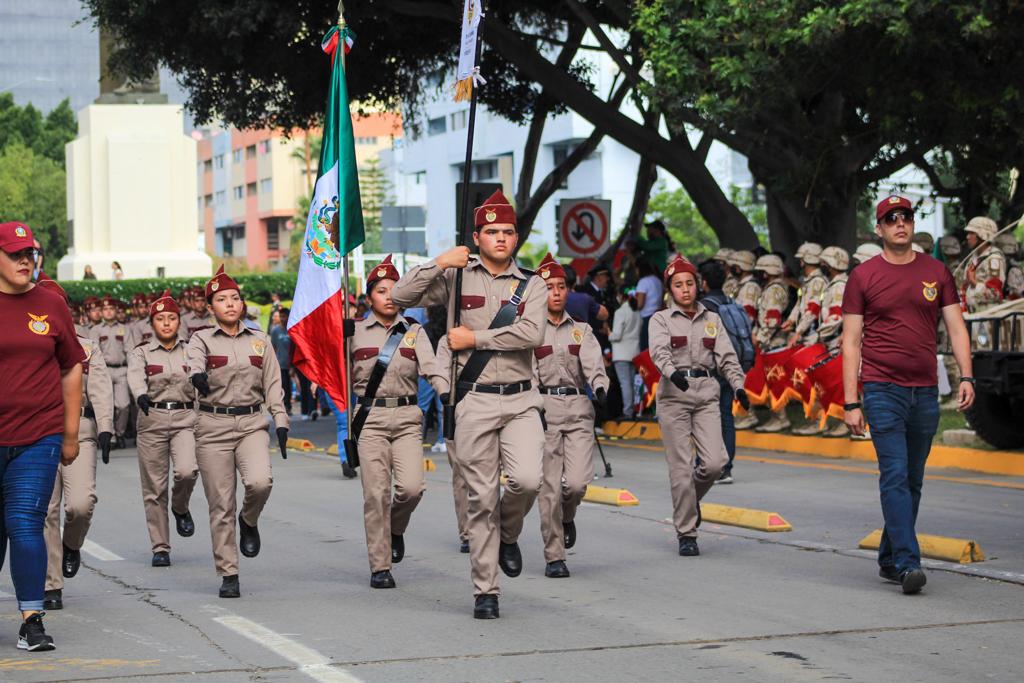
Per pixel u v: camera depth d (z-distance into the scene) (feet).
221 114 103.14
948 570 37.09
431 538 45.83
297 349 45.70
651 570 38.65
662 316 41.32
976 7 63.21
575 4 82.79
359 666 27.76
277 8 83.51
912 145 83.10
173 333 43.14
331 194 46.19
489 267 32.37
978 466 60.13
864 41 69.56
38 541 29.71
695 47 70.18
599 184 261.65
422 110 112.98
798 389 69.67
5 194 333.42
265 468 36.42
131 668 27.81
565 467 38.86
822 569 38.01
